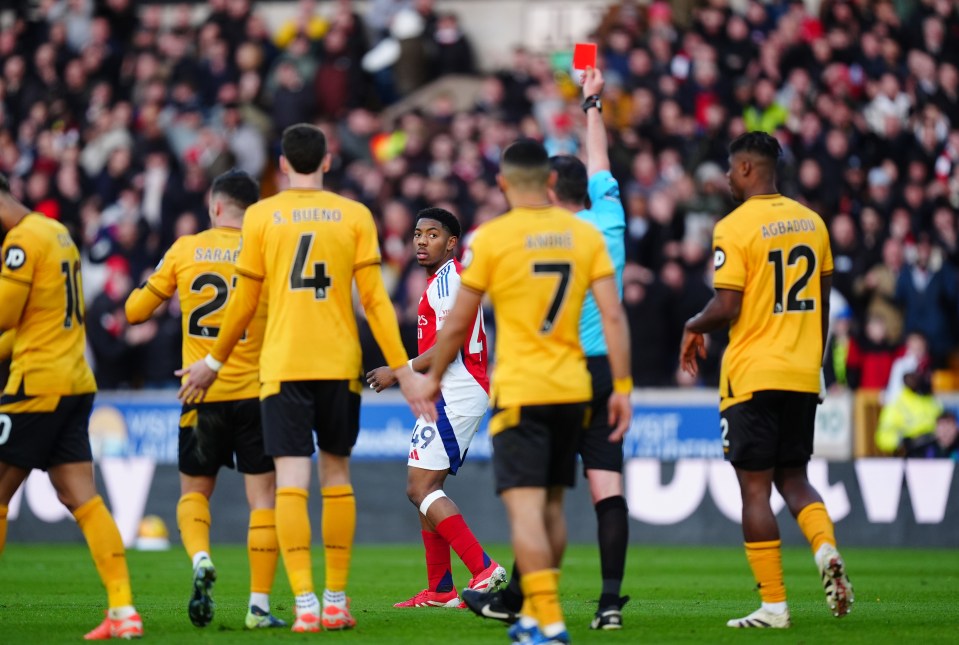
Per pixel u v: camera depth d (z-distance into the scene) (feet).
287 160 70.23
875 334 172.76
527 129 209.05
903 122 209.26
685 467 157.07
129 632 67.10
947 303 184.24
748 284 74.02
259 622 72.23
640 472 158.51
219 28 240.73
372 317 69.51
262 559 72.90
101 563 68.33
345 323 69.51
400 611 83.97
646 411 161.48
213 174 215.72
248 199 79.77
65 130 234.38
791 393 73.20
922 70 214.69
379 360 172.35
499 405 60.85
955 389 177.37
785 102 210.18
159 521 161.68
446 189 201.67
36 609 86.94
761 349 73.41
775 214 74.33
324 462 70.85
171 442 166.61
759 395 73.20
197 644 64.59
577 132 209.56
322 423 69.72
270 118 236.02
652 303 175.32
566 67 242.58
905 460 152.87
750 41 218.59
